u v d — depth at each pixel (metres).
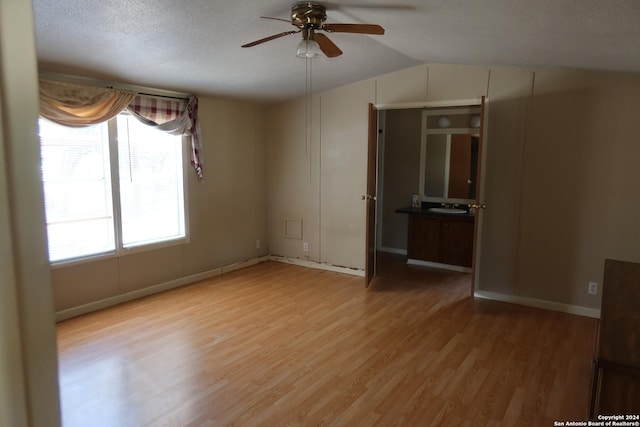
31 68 0.44
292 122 5.61
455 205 5.86
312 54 2.77
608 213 3.81
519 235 4.22
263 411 2.47
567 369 2.96
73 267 3.88
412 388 2.72
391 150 6.32
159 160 4.61
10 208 0.43
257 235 5.90
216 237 5.28
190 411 2.47
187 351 3.22
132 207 4.38
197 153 4.88
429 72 4.56
